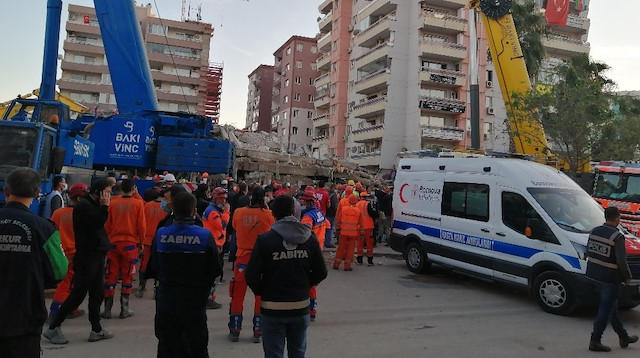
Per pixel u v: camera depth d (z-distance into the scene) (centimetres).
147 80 1395
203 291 370
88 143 1035
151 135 1343
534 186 842
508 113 1914
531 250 801
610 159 2017
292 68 6519
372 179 2194
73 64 5981
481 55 4038
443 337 610
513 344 591
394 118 3950
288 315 365
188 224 376
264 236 375
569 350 577
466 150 1387
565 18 4378
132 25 1370
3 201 697
